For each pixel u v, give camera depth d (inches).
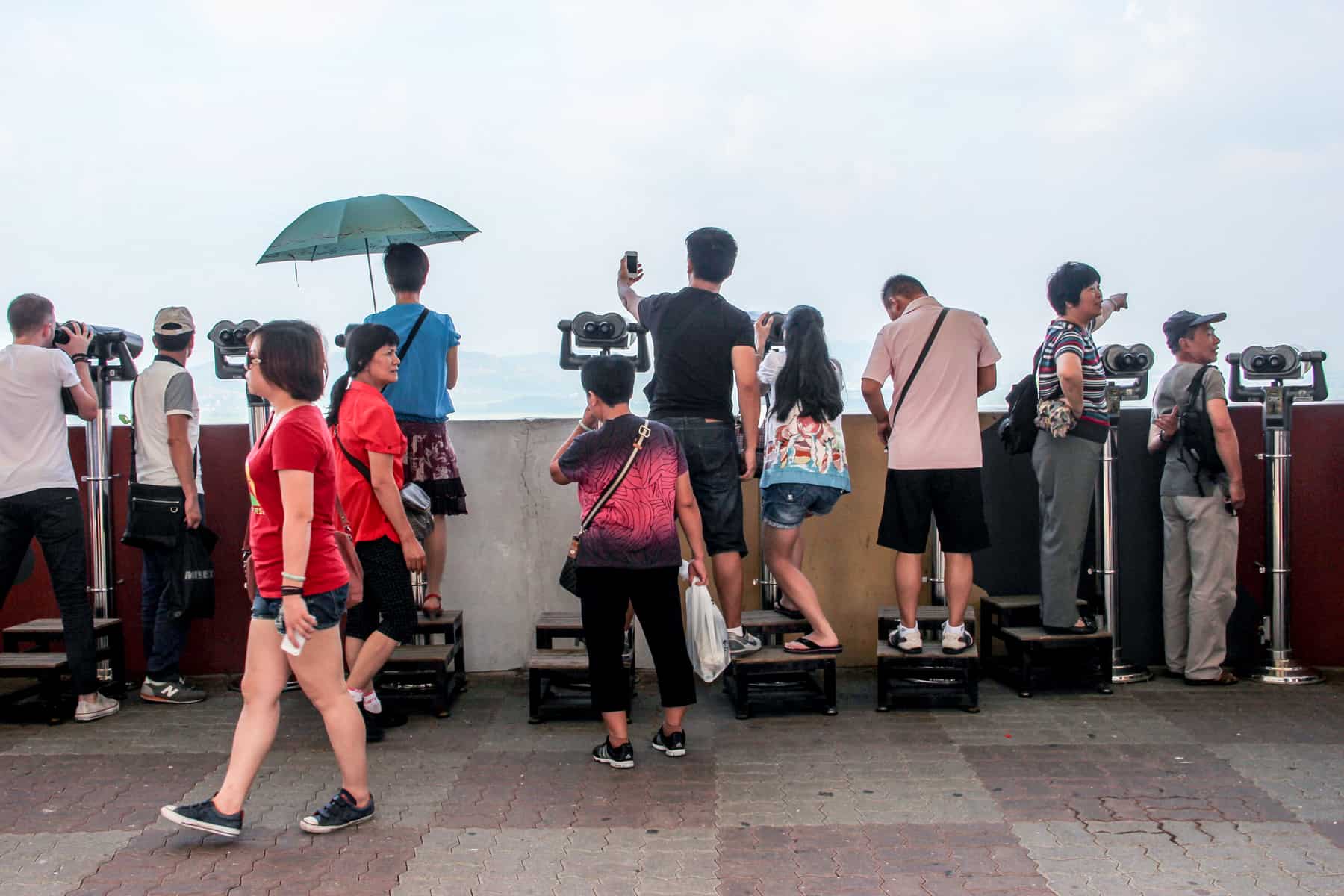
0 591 198.4
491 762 176.1
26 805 158.4
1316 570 229.3
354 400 179.2
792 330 199.9
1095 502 223.0
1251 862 135.3
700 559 178.9
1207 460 212.4
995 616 231.8
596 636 171.3
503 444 229.5
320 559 141.2
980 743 182.9
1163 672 228.8
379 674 202.4
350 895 128.4
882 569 232.8
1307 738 183.8
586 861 137.6
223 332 215.8
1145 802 155.6
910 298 213.2
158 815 154.4
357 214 207.0
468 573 230.1
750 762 174.6
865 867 135.0
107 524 222.1
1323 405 227.8
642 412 217.0
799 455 196.9
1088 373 207.2
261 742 142.9
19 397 194.5
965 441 199.3
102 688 213.5
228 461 229.5
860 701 208.2
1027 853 138.5
